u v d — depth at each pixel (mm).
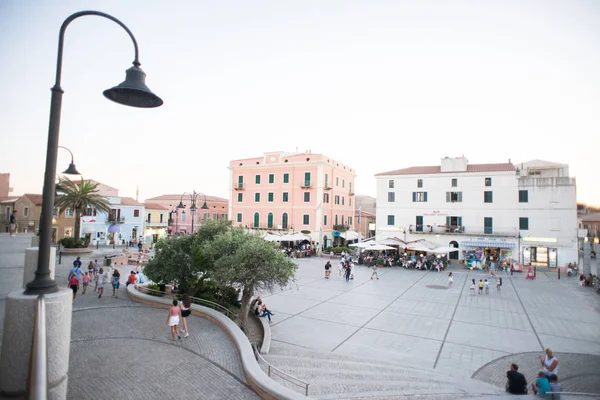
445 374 11055
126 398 7070
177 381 7973
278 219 51875
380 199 45375
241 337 10477
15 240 13336
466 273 33688
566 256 36844
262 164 53188
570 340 14484
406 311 18875
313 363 11086
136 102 6273
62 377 4473
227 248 15586
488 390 9469
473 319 17469
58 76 4613
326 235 51188
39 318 3850
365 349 13266
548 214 38062
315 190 49656
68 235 47188
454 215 41875
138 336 11156
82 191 34812
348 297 22109
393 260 38312
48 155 4555
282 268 14234
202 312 13695
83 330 11641
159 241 18406
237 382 8047
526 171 44656
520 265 35219
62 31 4648
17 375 4234
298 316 17609
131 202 55156
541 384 8508
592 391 9828
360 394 7961
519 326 16375
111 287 20578
